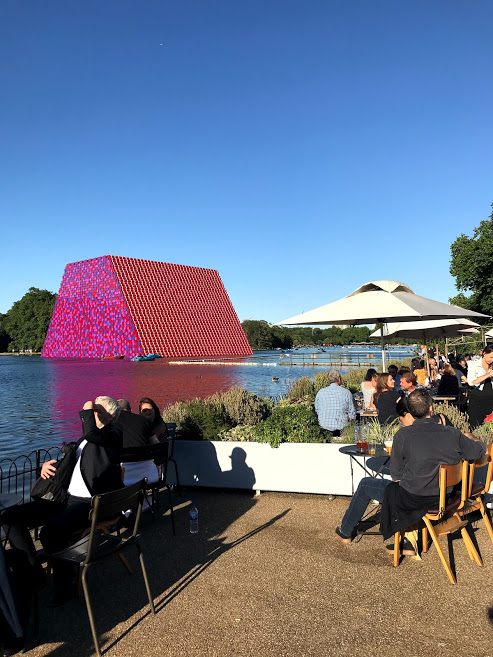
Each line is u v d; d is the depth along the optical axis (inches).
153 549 186.7
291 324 340.2
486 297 1528.1
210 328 5029.5
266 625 131.0
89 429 168.7
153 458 208.4
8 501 141.8
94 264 4564.5
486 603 137.6
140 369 2689.5
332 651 118.5
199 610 140.3
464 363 735.7
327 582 153.8
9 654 121.1
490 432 239.9
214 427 279.3
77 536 155.3
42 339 6594.5
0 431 695.1
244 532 199.8
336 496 241.8
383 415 271.6
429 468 153.9
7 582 120.8
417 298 354.6
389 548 178.7
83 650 124.0
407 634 124.3
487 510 206.5
